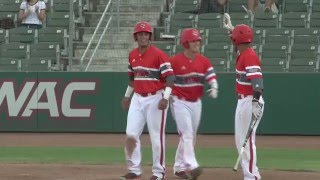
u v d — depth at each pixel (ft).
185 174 116.67
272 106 191.11
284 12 245.45
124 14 250.16
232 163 140.67
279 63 206.49
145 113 113.39
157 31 239.50
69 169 129.90
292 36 219.00
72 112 197.47
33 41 232.32
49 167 132.67
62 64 222.89
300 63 205.57
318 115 189.67
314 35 219.41
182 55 116.16
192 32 115.24
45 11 246.47
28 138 188.34
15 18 251.19
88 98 196.75
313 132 190.39
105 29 221.05
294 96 190.29
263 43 219.41
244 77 105.19
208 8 247.91
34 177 119.75
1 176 120.67
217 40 222.89
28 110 198.59
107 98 196.13
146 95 112.68
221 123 192.95
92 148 167.94
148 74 112.16
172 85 111.14
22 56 222.48
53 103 197.67
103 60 224.74
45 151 161.89
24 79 197.98
